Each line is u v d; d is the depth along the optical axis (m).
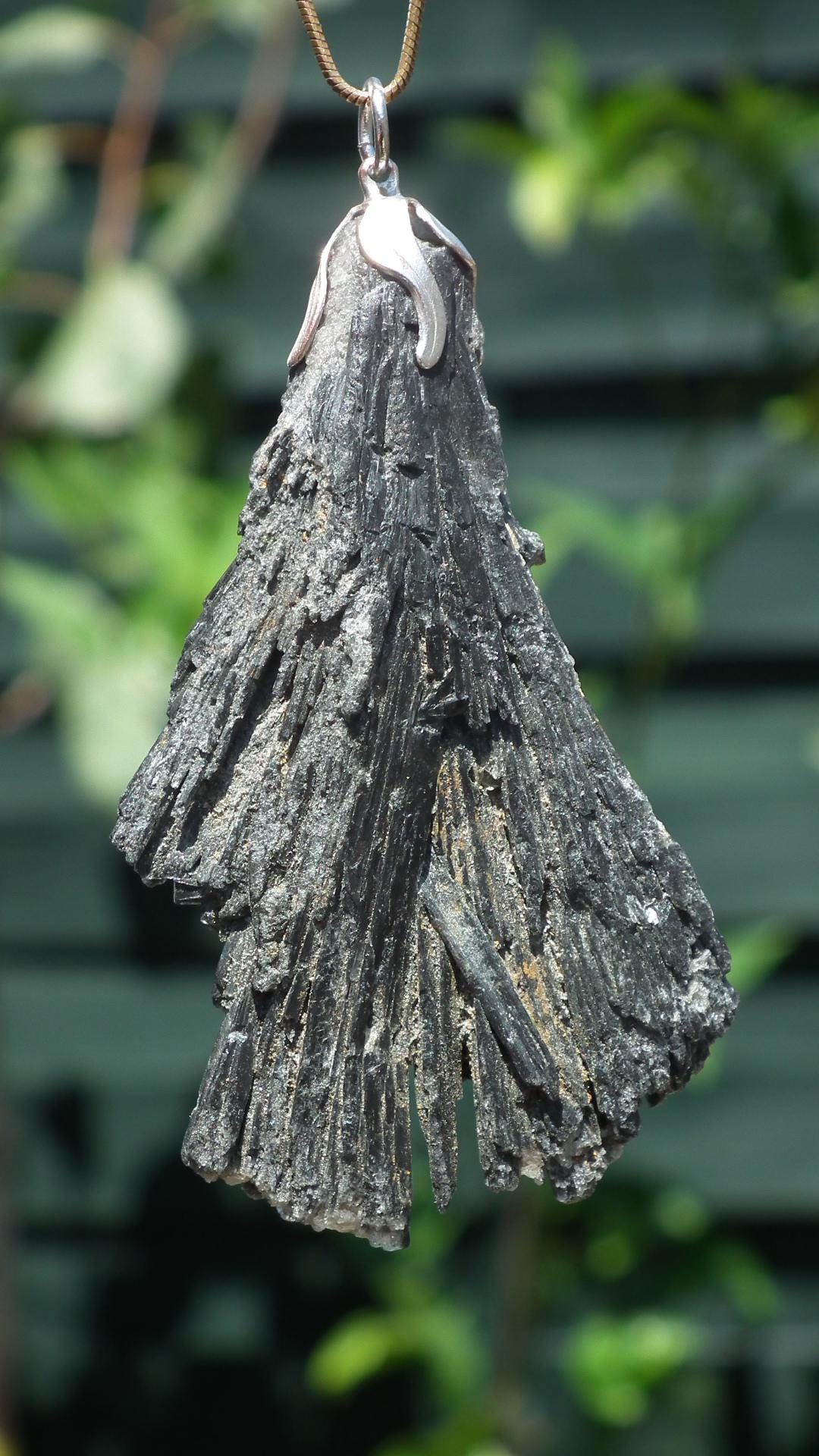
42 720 0.59
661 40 0.56
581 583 0.57
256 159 0.56
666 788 0.57
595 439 0.57
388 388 0.45
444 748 0.45
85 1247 0.61
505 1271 0.56
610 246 0.57
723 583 0.57
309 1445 0.61
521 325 0.57
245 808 0.45
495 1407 0.55
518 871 0.45
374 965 0.45
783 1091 0.57
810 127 0.52
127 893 0.59
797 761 0.57
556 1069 0.45
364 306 0.45
